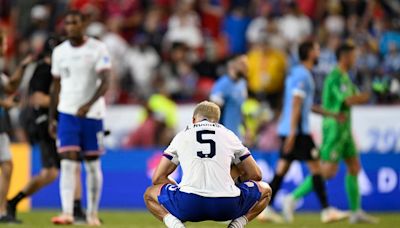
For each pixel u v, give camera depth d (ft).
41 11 230.68
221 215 88.58
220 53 231.50
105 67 120.98
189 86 210.59
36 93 129.08
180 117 192.44
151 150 172.65
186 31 232.12
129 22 242.37
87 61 121.19
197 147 87.71
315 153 141.49
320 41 221.46
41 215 148.97
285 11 232.12
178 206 87.86
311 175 142.10
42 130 129.18
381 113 184.75
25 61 128.57
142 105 195.21
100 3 245.65
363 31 216.33
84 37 122.52
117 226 123.34
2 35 125.80
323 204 141.59
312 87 140.26
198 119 90.48
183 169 88.17
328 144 138.82
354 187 140.97
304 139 140.87
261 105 199.21
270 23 221.66
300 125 140.26
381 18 226.17
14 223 126.11
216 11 243.60
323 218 141.38
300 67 139.74
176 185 89.61
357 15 231.50
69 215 122.42
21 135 190.60
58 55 122.42
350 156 140.26
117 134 193.47
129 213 158.61
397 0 232.12
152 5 248.32
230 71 145.89
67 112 121.39
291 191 169.37
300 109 139.85
